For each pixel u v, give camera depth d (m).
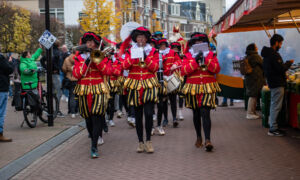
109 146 7.05
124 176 5.12
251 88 9.76
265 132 7.97
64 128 8.79
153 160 5.90
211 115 10.88
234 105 13.53
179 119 10.06
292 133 7.78
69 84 10.52
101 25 24.58
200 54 6.10
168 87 7.92
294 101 7.97
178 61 7.93
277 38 7.34
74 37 34.16
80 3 37.34
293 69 8.97
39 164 5.96
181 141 7.25
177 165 5.56
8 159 5.94
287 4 7.43
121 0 30.17
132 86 6.26
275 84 7.38
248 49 9.79
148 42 6.44
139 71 6.29
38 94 9.16
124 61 6.30
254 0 5.86
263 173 5.04
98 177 5.14
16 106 8.65
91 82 6.09
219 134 7.88
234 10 8.36
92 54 5.79
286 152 6.16
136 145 7.03
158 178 4.96
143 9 46.28
